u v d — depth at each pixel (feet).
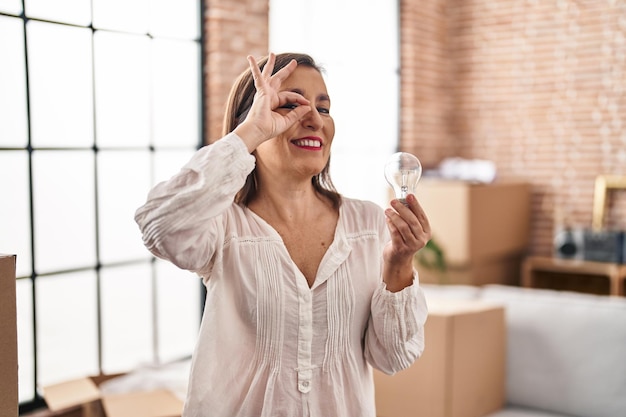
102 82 10.84
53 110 10.13
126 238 11.35
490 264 16.06
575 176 17.20
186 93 12.17
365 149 16.90
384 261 4.90
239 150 4.43
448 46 18.88
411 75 17.57
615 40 16.51
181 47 12.03
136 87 11.35
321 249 4.94
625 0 16.34
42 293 10.12
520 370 10.33
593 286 16.89
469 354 9.50
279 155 4.81
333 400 4.74
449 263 15.28
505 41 17.99
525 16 17.65
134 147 11.39
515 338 10.41
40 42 9.89
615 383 9.67
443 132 18.81
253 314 4.64
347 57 16.21
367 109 16.88
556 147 17.42
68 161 10.40
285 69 4.77
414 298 4.90
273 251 4.74
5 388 4.67
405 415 9.47
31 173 9.85
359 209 5.22
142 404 8.45
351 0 16.22
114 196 11.14
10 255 4.70
